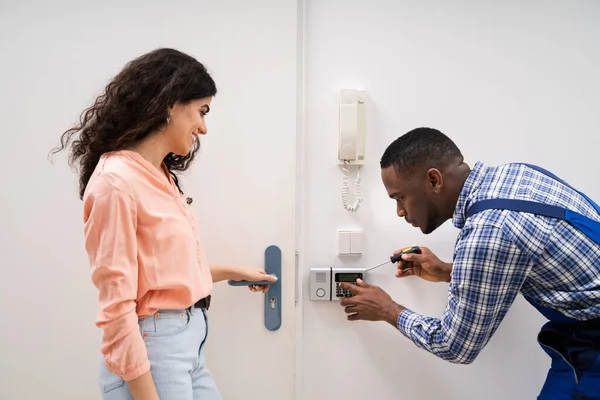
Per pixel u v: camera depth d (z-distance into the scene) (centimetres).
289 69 126
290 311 131
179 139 93
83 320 131
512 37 131
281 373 133
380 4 130
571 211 91
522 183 96
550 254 90
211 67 126
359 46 131
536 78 132
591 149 133
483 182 100
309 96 131
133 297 81
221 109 127
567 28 130
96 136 90
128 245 82
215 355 132
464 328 94
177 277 89
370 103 132
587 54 131
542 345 103
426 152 104
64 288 130
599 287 90
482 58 131
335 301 136
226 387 133
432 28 131
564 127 133
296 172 130
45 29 125
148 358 88
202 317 101
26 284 130
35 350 131
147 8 125
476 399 139
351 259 135
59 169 128
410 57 131
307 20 130
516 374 138
